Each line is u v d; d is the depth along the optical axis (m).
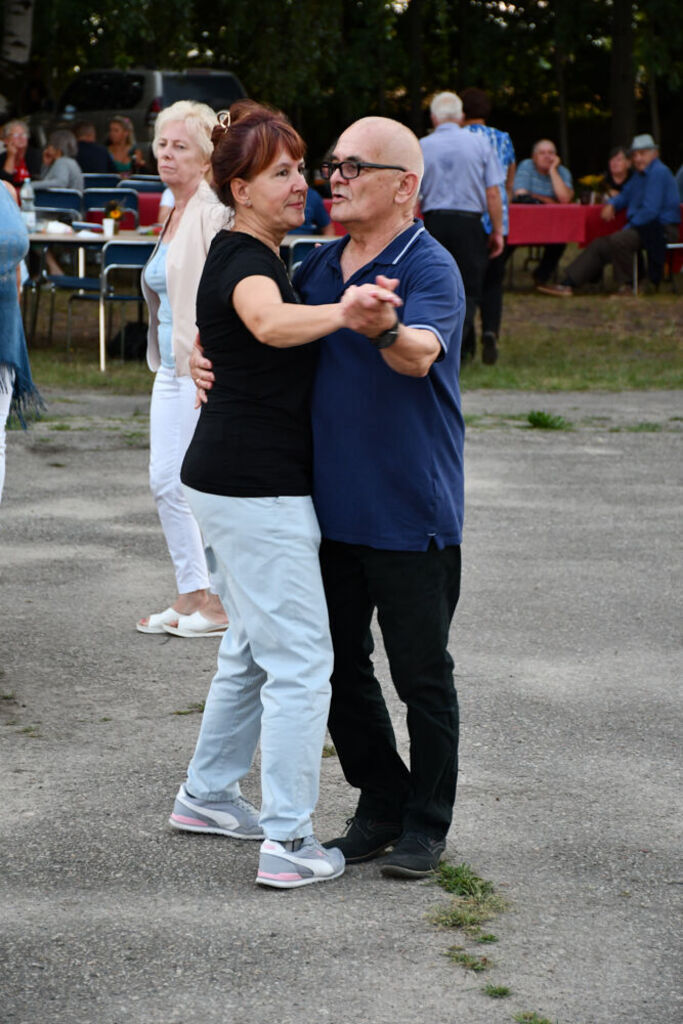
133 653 6.79
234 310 4.29
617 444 12.45
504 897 4.42
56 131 23.11
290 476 4.40
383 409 4.32
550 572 8.33
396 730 5.83
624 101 37.62
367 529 4.38
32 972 3.94
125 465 11.13
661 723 5.95
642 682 6.47
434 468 4.38
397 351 4.02
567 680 6.47
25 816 4.99
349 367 4.33
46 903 4.36
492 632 7.17
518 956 4.05
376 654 6.74
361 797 4.77
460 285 4.31
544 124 46.19
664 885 4.52
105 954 4.05
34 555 8.49
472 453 11.85
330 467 4.40
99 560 8.41
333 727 4.71
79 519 9.39
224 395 4.39
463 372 16.23
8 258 6.22
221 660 4.79
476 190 14.75
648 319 20.91
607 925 4.25
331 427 4.38
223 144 4.34
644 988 3.89
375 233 4.36
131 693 6.26
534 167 23.59
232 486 4.38
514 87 44.97
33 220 16.53
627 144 37.66
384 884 4.52
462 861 4.67
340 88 35.75
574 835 4.87
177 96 28.97
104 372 15.73
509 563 8.51
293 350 4.35
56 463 11.14
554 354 17.86
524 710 6.07
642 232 22.95
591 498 10.31
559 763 5.50
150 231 16.91
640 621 7.41
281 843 4.50
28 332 18.33
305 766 4.48
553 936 4.18
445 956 4.05
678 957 4.07
